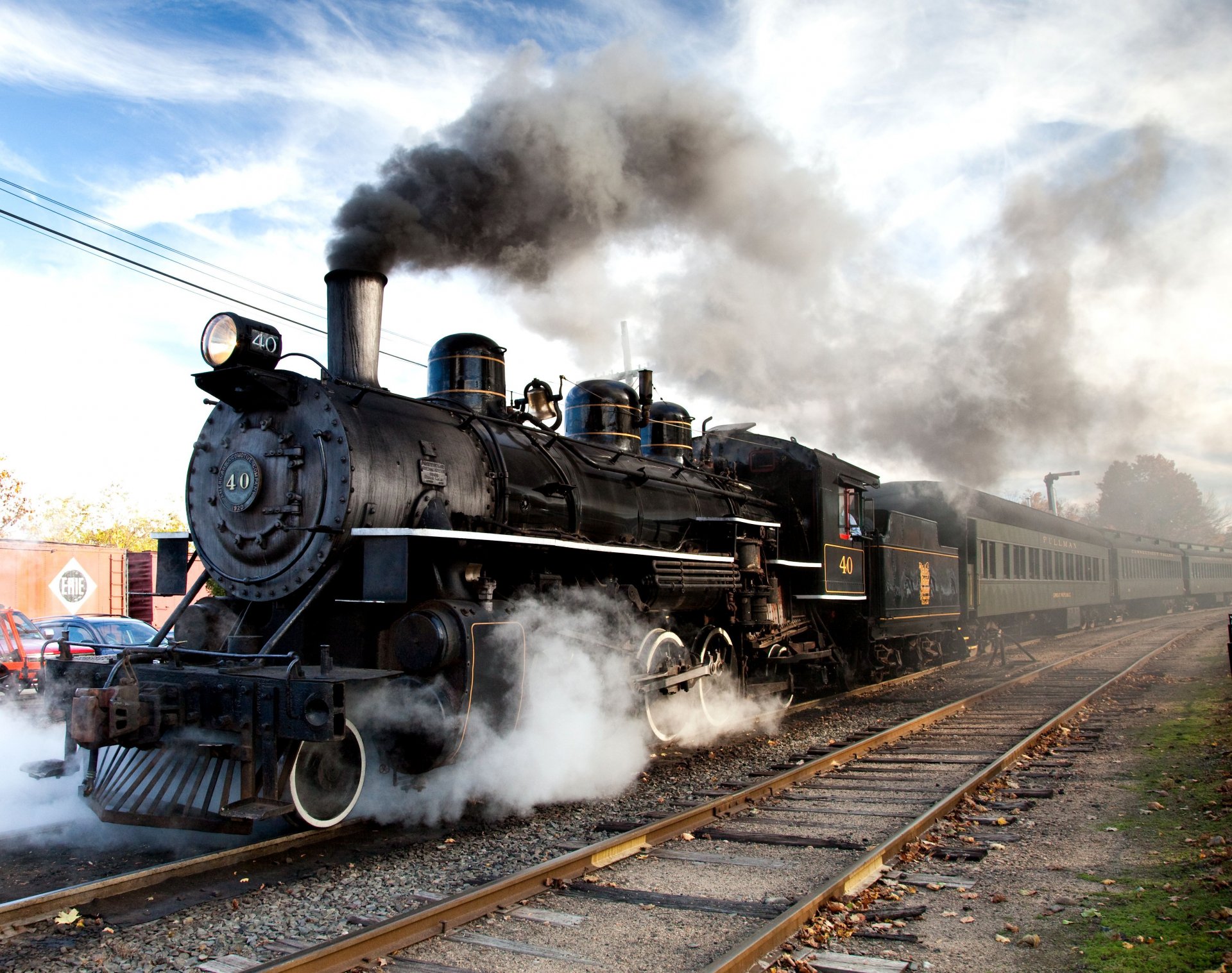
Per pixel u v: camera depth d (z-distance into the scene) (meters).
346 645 6.19
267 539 6.32
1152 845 5.31
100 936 4.09
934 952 3.80
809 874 4.89
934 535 16.28
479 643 6.02
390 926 3.85
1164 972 3.50
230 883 4.84
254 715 5.20
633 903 4.46
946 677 15.24
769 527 11.25
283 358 6.50
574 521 7.96
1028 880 4.75
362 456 6.13
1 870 5.26
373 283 7.02
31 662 11.82
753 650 10.86
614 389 10.09
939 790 6.93
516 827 6.02
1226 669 14.52
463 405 7.68
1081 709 11.09
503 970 3.67
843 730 9.91
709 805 6.13
